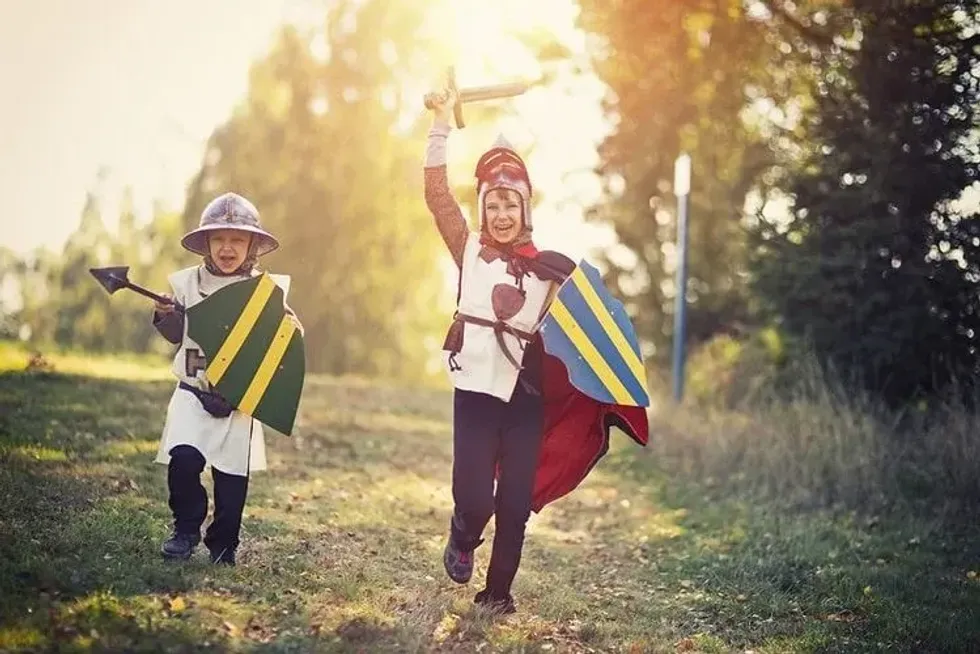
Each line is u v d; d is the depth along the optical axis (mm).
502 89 7664
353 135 35719
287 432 7383
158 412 12992
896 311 13953
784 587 8906
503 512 7266
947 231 13922
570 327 7320
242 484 7410
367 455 13312
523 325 7289
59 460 9797
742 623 7941
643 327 26734
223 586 6961
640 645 7125
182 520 7355
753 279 15586
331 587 7359
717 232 23375
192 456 7262
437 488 11992
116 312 39062
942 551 10117
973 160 13727
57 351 19047
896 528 10797
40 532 7457
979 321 13727
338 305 35781
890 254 14047
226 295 7355
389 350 36469
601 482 13938
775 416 14312
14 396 12586
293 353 7445
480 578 8359
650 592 8664
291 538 8531
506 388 7180
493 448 7234
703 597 8539
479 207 7445
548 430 7707
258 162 35531
